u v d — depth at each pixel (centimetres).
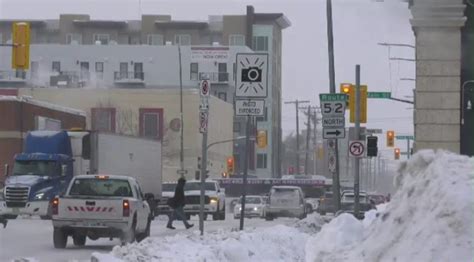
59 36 17112
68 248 3275
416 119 3039
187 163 11756
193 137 11831
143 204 3497
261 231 2842
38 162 5322
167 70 14862
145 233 3578
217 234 2742
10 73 15162
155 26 16788
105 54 15038
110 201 3181
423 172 1373
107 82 14912
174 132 11894
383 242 1317
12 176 5278
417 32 3058
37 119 8181
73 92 12275
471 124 2997
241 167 14700
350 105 4894
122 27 17038
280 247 2497
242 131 14812
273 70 16512
